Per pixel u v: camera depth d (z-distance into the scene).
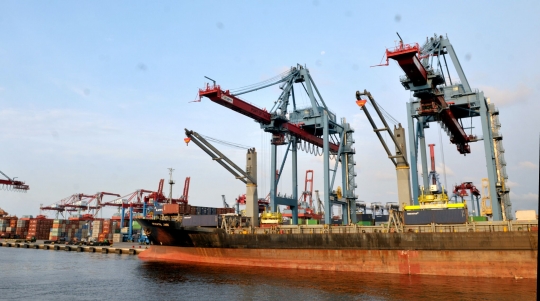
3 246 126.81
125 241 131.62
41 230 176.38
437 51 62.22
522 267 40.53
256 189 68.50
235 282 40.53
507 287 35.62
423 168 60.16
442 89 60.69
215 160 65.50
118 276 46.66
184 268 51.88
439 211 48.53
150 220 61.19
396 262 45.97
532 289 34.56
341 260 48.75
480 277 41.62
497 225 44.41
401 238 45.91
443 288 35.62
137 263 61.72
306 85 76.56
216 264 56.16
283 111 73.31
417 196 56.00
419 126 62.22
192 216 65.19
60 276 47.50
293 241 51.66
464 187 103.94
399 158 57.62
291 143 82.75
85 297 34.41
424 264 44.66
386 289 35.62
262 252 53.69
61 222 167.38
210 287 38.03
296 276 44.00
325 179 68.75
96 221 157.75
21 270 54.16
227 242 56.28
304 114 76.88
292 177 81.31
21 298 34.06
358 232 50.91
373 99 47.06
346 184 80.81
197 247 59.47
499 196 63.78
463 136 70.62
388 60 45.09
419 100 58.56
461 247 43.12
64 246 106.00
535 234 40.12
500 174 65.56
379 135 53.97
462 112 62.75
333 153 90.75
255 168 69.31
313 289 36.12
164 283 40.69
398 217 49.41
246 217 65.88
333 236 49.38
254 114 64.12
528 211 50.09
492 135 63.84
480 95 57.66
